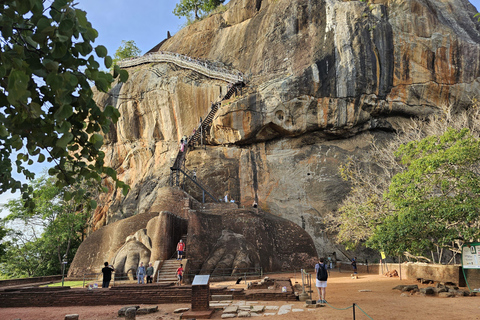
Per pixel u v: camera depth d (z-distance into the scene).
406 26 36.66
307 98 35.69
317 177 36.25
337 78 35.75
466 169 14.47
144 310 10.66
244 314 9.64
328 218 33.59
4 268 36.94
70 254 38.47
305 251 27.47
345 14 37.28
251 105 36.12
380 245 15.27
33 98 4.29
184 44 50.97
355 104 35.78
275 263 25.48
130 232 25.66
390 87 36.09
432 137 15.86
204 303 10.33
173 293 12.74
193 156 38.53
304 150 37.69
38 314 11.24
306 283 18.69
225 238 24.22
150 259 22.14
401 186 15.22
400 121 37.38
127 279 21.42
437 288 12.56
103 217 42.75
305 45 38.47
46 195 34.97
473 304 10.12
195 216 23.73
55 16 3.66
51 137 4.62
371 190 27.42
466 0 43.72
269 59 40.16
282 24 41.56
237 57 44.50
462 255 13.41
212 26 50.66
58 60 4.00
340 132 36.88
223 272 21.44
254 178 37.16
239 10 49.72
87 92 4.45
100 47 4.16
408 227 14.02
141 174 42.84
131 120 43.62
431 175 15.00
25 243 36.69
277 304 11.41
